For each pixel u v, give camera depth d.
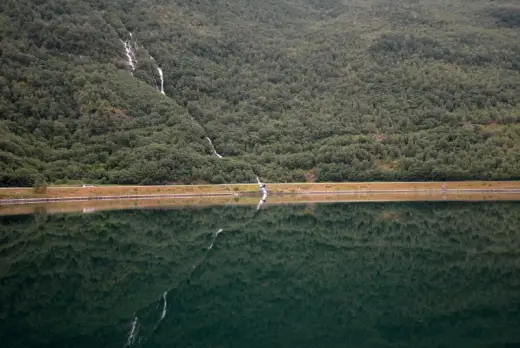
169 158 133.88
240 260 59.66
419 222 90.31
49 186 114.62
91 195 118.62
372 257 61.06
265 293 44.91
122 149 134.62
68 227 78.75
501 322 36.34
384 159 155.88
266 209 109.94
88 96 140.62
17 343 31.34
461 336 33.69
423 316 38.00
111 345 31.77
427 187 145.25
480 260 57.56
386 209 108.94
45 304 39.72
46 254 58.56
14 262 53.66
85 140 132.38
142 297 43.12
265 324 36.59
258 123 172.00
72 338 32.75
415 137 161.88
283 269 54.78
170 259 59.38
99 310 39.06
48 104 135.25
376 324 36.28
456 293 43.91
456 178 146.38
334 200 128.75
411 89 190.88
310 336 34.16
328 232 81.00
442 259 58.75
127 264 55.75
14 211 94.94
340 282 48.78
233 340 33.44
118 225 83.00
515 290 44.59
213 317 38.19
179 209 107.19
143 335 34.00
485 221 89.88
